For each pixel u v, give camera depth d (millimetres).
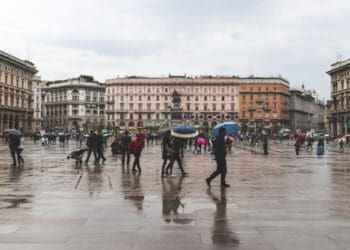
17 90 104500
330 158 32500
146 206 11086
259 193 13398
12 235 8109
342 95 103375
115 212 10281
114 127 127750
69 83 167375
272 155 36750
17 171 20234
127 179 17094
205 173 19656
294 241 7727
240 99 153625
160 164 25031
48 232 8336
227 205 11242
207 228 8680
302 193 13406
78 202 11648
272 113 153750
